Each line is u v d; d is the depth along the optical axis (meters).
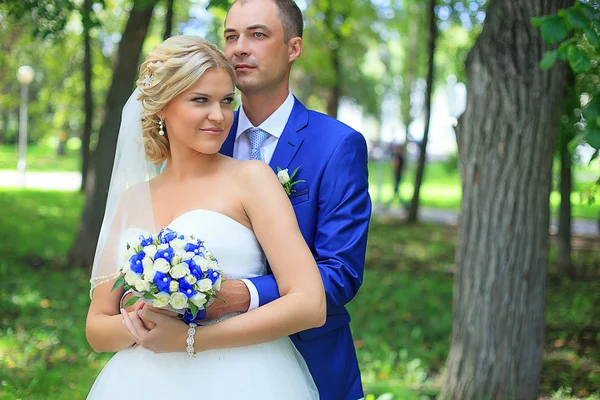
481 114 4.15
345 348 2.48
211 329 2.02
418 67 21.72
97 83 18.14
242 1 2.41
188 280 1.87
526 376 4.22
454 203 21.88
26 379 4.61
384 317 7.04
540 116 4.06
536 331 4.24
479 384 4.23
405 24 18.42
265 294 2.09
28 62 20.25
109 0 12.66
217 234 2.13
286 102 2.51
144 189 2.24
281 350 2.22
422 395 4.80
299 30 2.48
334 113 16.38
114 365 2.21
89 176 8.84
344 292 2.23
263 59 2.38
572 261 9.48
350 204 2.34
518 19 3.99
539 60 4.01
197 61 2.09
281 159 2.45
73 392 4.41
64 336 5.79
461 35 16.34
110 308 2.26
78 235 8.87
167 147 2.30
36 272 8.42
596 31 2.77
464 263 4.33
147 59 2.17
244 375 2.09
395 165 18.55
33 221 13.24
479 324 4.24
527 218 4.15
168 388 2.09
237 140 2.58
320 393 2.38
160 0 6.95
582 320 6.87
